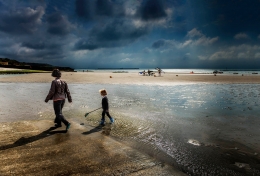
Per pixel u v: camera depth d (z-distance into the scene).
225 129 5.86
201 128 5.93
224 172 3.34
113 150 4.05
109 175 3.06
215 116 7.51
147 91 15.55
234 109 8.88
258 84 23.48
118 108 8.88
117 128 5.76
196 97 12.52
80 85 19.81
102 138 4.80
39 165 3.32
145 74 50.56
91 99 11.28
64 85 5.59
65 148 4.09
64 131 5.28
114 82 24.20
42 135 4.89
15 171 3.09
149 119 6.94
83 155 3.77
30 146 4.15
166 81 27.14
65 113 7.71
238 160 3.80
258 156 3.99
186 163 3.64
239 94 14.17
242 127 6.09
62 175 3.02
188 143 4.67
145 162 3.56
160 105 9.70
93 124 6.15
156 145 4.50
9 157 3.60
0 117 6.87
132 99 11.48
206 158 3.87
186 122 6.61
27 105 9.10
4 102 9.75
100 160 3.57
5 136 4.72
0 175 2.96
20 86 17.27
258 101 11.09
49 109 8.32
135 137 5.02
